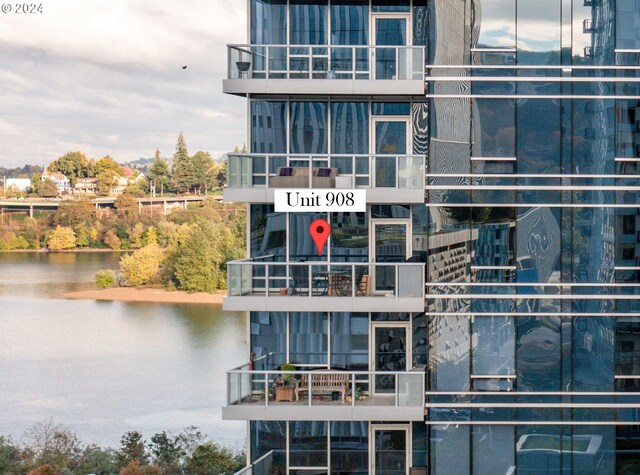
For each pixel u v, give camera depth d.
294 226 30.00
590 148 27.83
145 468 43.28
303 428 30.11
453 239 28.14
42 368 63.25
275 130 30.02
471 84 28.02
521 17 27.92
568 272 27.94
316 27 29.97
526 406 27.95
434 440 28.17
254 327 30.36
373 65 29.09
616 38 27.78
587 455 27.95
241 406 28.48
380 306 28.45
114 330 64.75
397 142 29.94
